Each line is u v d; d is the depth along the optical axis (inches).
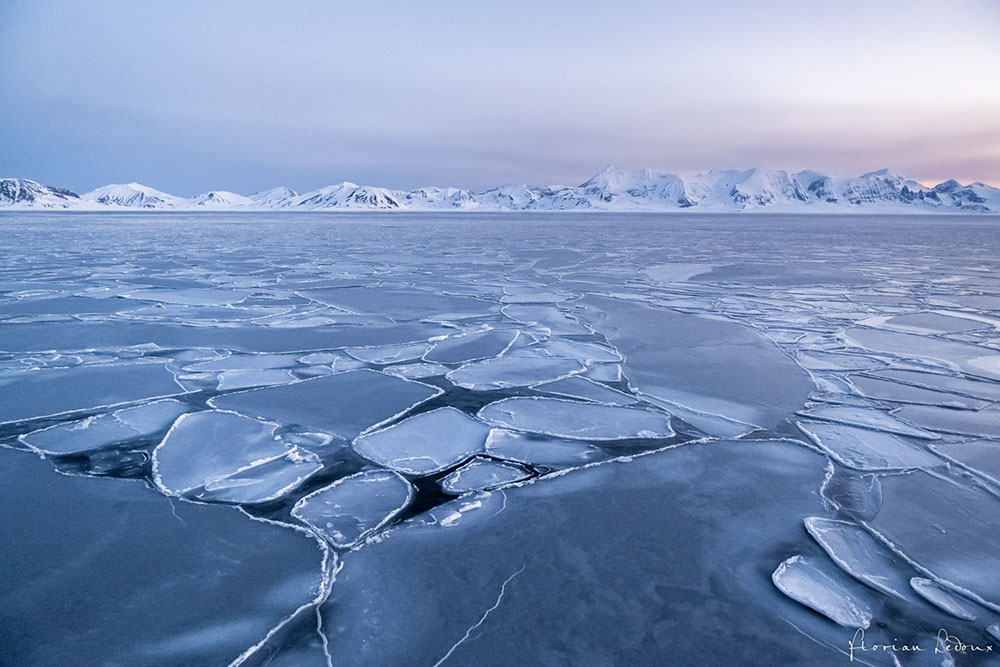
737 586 127.6
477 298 494.9
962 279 605.0
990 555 139.9
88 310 422.9
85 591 123.6
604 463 187.8
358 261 802.2
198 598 122.3
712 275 651.5
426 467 184.5
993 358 304.2
